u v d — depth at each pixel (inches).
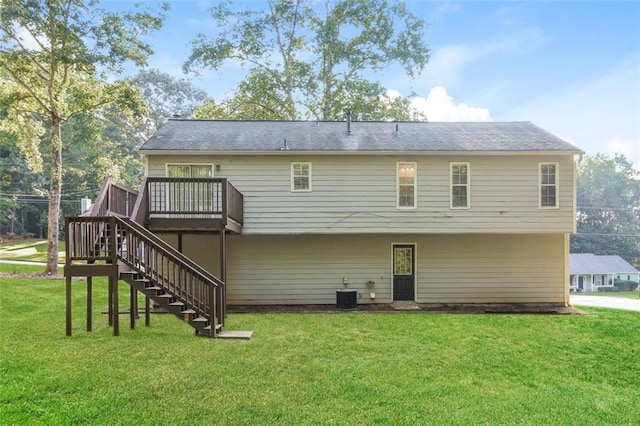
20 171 1456.7
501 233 514.3
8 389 210.4
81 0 632.4
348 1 904.3
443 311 490.3
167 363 259.4
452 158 513.0
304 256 546.0
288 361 275.6
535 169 511.2
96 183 1448.1
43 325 352.2
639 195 2084.2
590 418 210.1
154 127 1824.6
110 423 182.9
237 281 540.1
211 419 189.9
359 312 480.4
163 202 479.5
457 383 249.0
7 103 660.1
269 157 508.1
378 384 240.7
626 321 432.8
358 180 511.2
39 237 1653.5
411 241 553.3
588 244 1988.2
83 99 688.4
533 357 306.7
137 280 335.0
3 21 603.5
